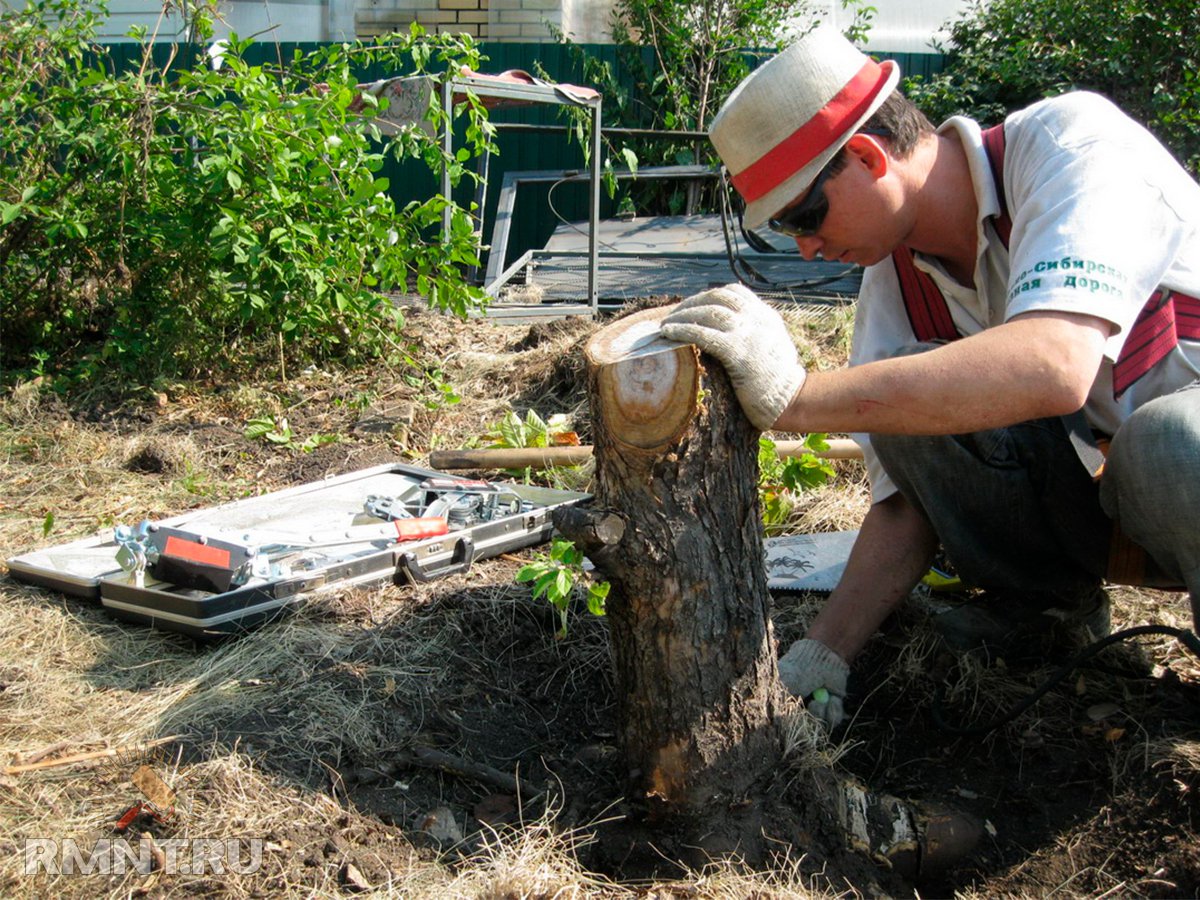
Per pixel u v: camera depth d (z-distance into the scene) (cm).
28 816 202
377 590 287
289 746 224
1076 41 813
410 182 1004
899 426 181
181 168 497
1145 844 197
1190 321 214
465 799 220
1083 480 239
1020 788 224
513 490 352
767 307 188
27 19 531
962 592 295
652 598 194
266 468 407
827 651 238
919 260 224
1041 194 193
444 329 574
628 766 208
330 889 189
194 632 260
